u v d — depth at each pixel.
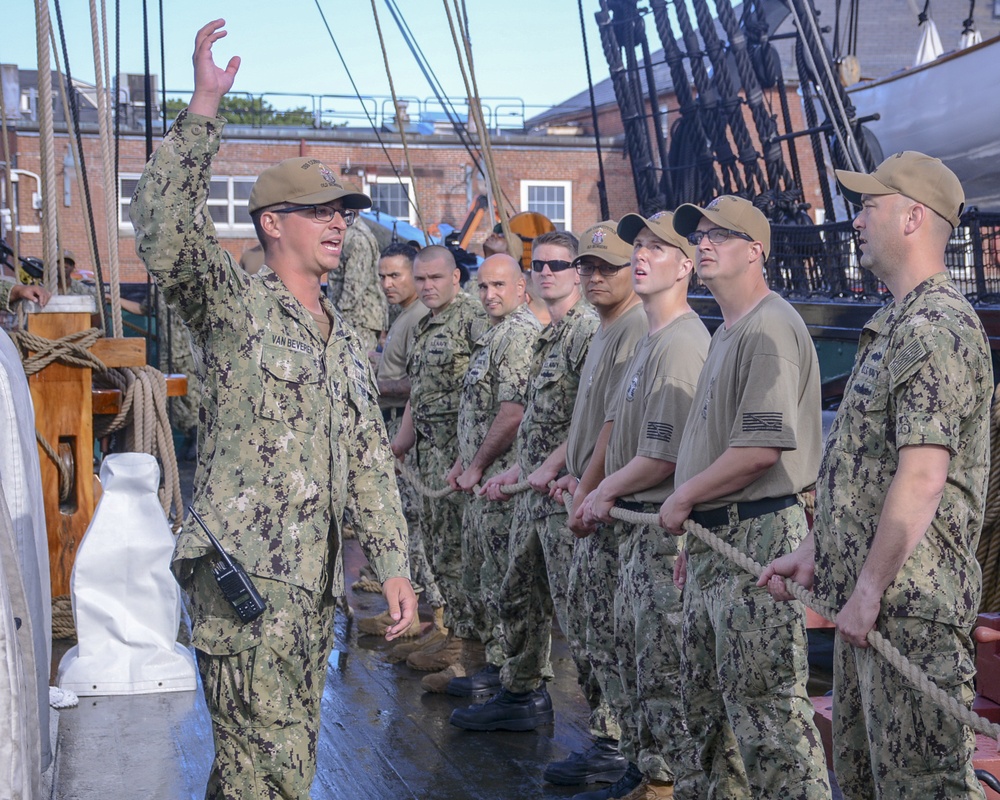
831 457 2.55
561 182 25.78
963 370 2.34
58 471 5.31
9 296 5.21
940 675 2.37
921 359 2.34
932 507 2.31
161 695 4.62
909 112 8.00
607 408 3.70
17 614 2.21
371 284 8.66
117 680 4.62
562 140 25.66
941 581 2.38
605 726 3.92
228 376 2.65
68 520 5.34
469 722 4.38
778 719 2.86
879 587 2.35
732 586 2.92
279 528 2.65
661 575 3.34
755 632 2.86
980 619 3.52
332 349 2.82
